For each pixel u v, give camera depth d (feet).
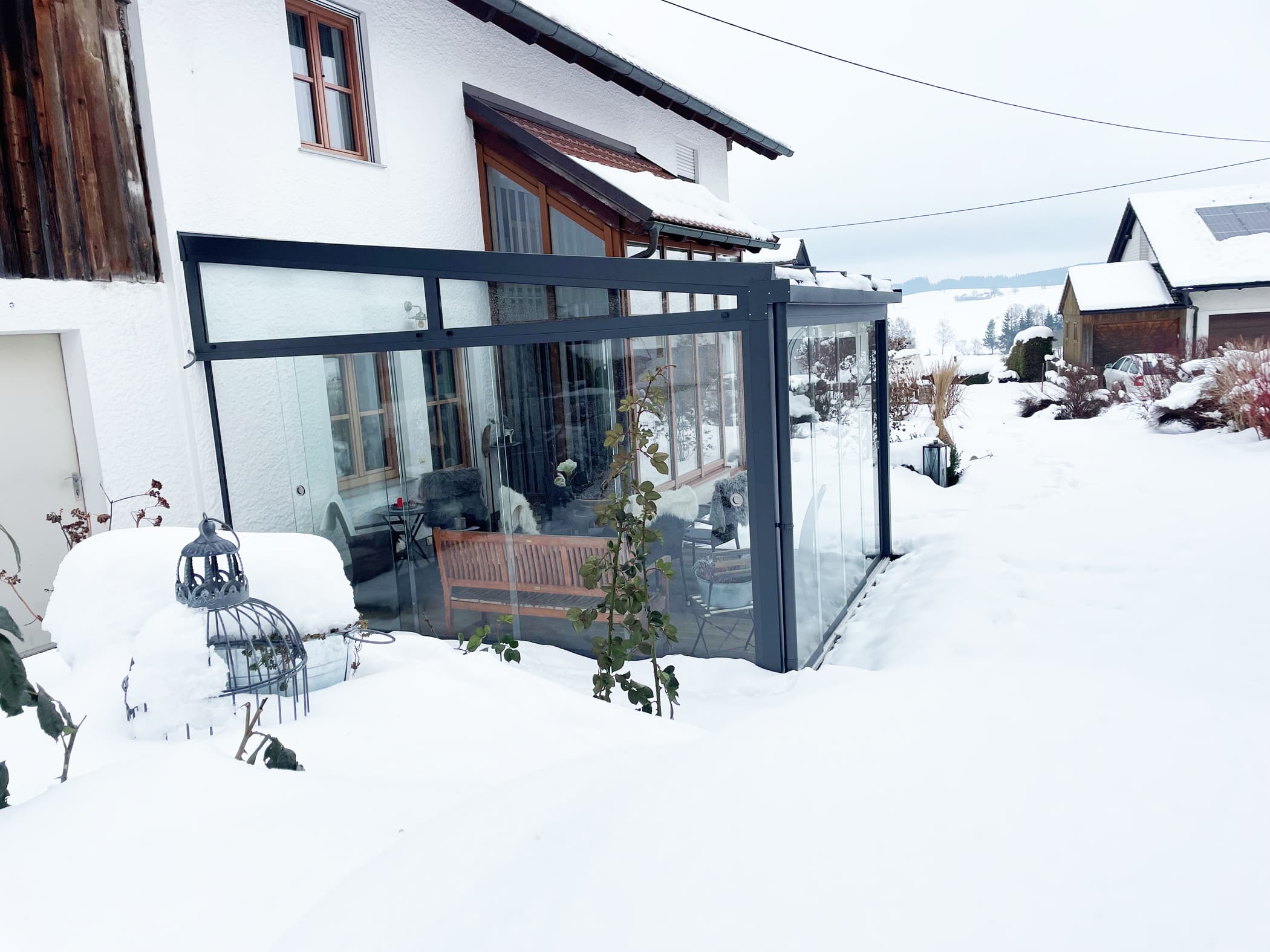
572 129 34.53
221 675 10.25
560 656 19.02
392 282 19.88
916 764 4.62
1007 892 3.47
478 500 19.85
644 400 17.65
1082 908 3.32
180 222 21.01
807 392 19.43
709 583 17.98
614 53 33.04
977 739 4.94
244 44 22.41
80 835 5.02
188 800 5.48
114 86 19.88
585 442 18.66
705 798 4.52
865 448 25.49
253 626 10.74
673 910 3.61
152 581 12.19
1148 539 25.88
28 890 4.50
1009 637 19.03
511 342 18.97
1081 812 4.02
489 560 19.97
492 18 29.89
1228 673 16.25
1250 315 79.82
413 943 3.70
